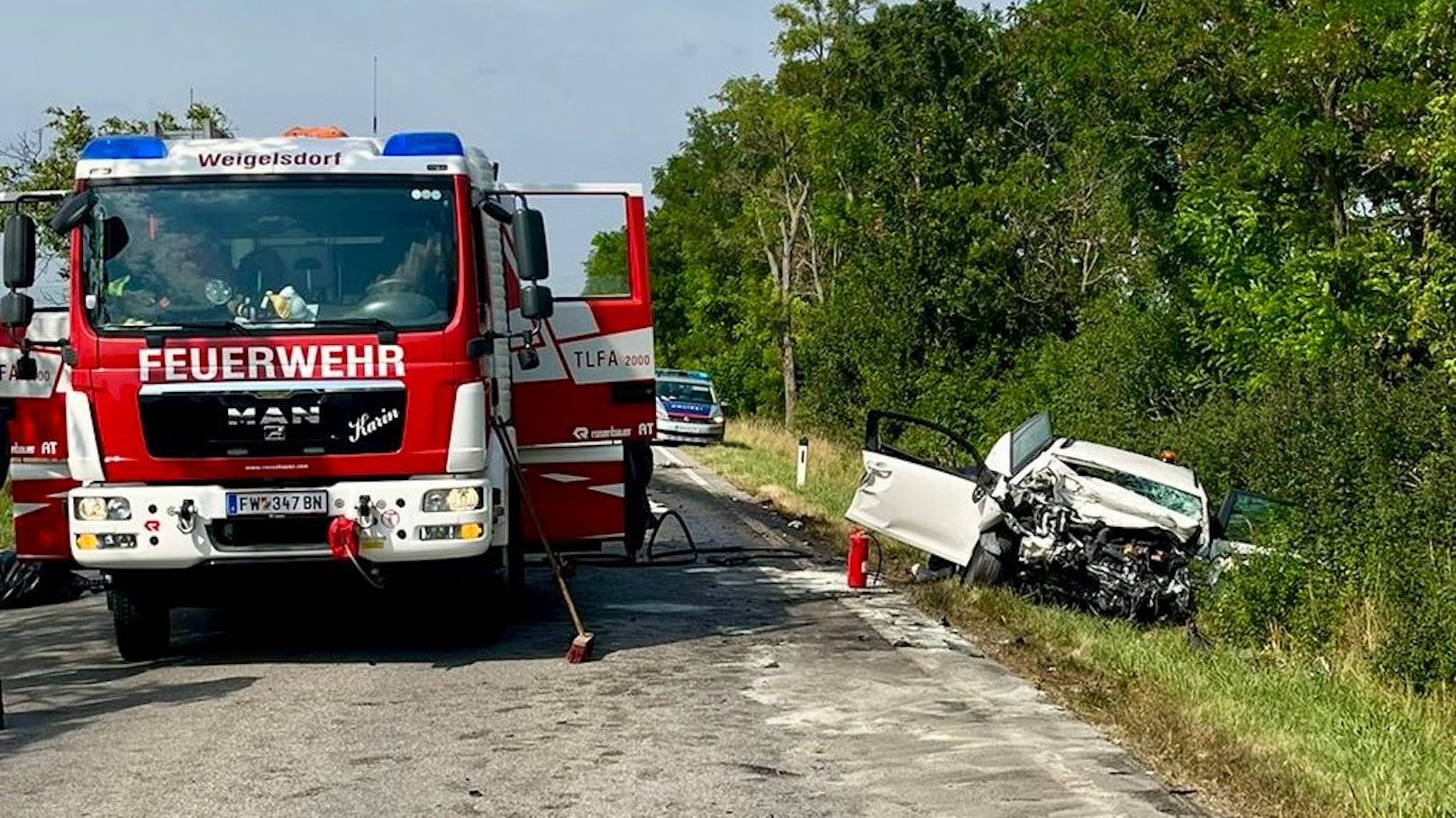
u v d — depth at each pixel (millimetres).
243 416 9953
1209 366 22844
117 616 10680
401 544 9977
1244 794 7211
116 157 10258
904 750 8031
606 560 15664
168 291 10094
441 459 10086
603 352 12289
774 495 24938
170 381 9953
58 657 11109
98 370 9969
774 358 53719
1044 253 36812
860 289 37344
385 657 10898
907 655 10938
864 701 9305
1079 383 24797
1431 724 9422
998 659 10852
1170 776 7555
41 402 11617
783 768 7660
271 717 8820
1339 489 14320
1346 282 18734
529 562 12945
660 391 40844
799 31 49875
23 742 8250
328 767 7648
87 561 9961
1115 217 34000
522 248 10383
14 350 11609
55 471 11594
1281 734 8328
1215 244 20359
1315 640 12195
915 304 35969
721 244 58281
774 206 53219
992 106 46031
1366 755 8016
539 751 7977
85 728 8602
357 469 10008
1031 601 13406
